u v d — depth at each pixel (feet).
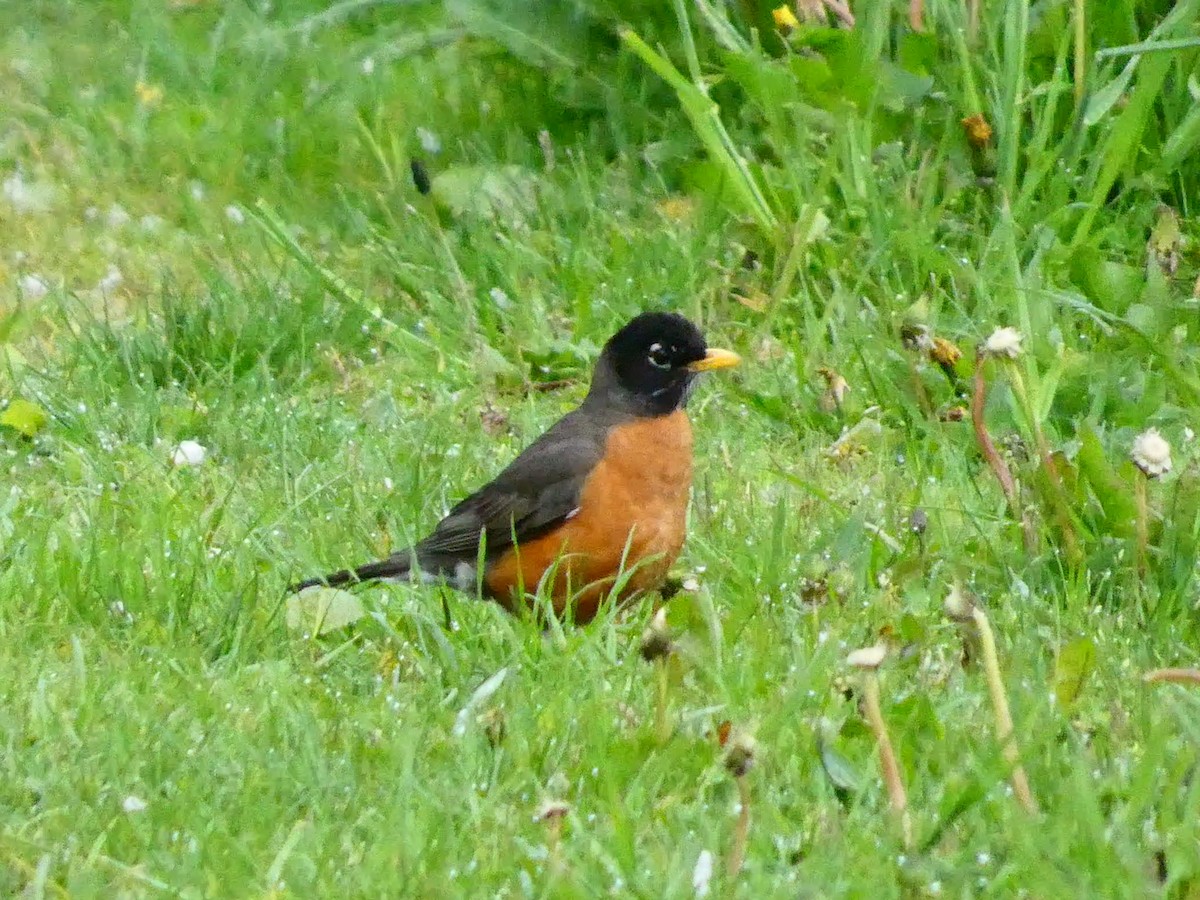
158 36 55.36
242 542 29.81
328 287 40.98
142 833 21.17
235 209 46.93
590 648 25.64
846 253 39.91
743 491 33.09
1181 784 21.89
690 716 22.66
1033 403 32.45
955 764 22.47
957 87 42.11
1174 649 26.68
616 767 22.13
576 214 45.34
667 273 41.39
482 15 49.32
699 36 47.96
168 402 37.42
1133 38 42.32
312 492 31.73
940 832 20.68
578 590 28.73
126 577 28.30
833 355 37.63
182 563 28.91
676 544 29.09
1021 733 21.35
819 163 42.01
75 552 28.81
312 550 30.32
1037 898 19.36
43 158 49.11
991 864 20.16
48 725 23.59
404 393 38.50
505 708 24.26
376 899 19.71
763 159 45.65
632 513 28.45
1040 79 42.65
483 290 42.27
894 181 41.63
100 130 50.49
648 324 28.66
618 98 48.98
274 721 24.02
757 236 41.29
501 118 50.39
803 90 41.09
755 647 25.58
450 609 28.48
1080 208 40.32
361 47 54.49
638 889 19.54
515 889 19.83
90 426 35.60
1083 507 29.86
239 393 37.42
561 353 39.32
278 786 22.36
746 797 19.69
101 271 44.11
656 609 29.22
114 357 38.11
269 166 49.24
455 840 20.94
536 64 49.32
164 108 51.90
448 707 25.07
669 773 22.39
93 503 31.76
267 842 21.18
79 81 53.52
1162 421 34.40
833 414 36.37
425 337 41.14
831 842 20.47
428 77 53.06
